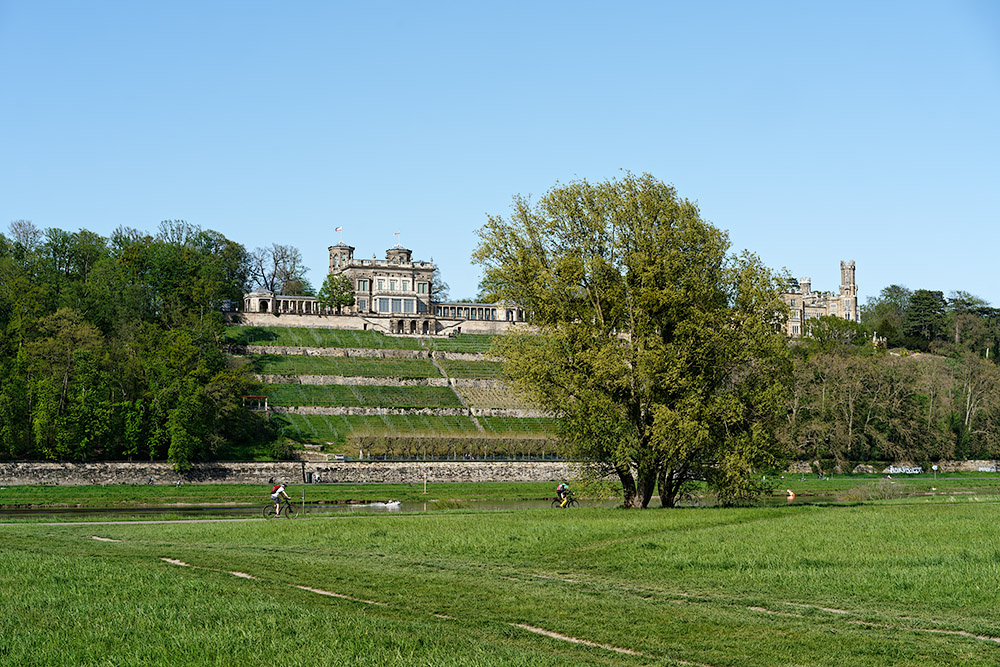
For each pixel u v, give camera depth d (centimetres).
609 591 3934
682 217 7331
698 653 2975
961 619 3459
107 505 10488
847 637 3152
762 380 7306
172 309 18450
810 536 5219
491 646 2856
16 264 18462
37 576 3869
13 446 13212
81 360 14312
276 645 2777
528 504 10650
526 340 7550
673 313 7219
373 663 2616
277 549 5206
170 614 3164
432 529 5806
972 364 19150
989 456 18075
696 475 7581
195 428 14100
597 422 6981
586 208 7556
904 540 5047
